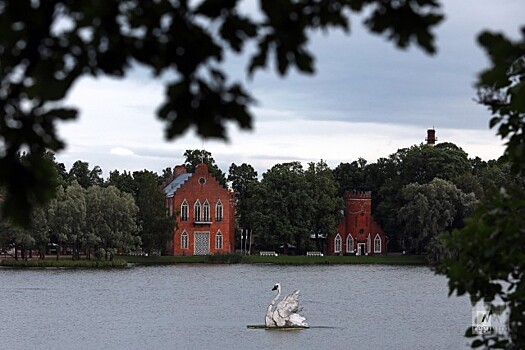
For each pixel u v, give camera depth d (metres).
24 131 7.50
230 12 7.61
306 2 7.76
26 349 78.00
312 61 7.73
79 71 7.52
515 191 16.73
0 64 7.42
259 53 7.72
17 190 7.18
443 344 81.50
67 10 7.49
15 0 7.12
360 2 7.70
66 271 181.62
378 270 195.12
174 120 7.32
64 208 188.75
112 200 195.75
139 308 111.69
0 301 118.44
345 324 94.81
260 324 93.38
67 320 98.31
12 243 191.62
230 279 164.50
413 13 7.40
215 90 7.39
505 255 16.16
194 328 90.62
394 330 90.56
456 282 16.47
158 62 7.52
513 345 16.78
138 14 7.47
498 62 8.70
